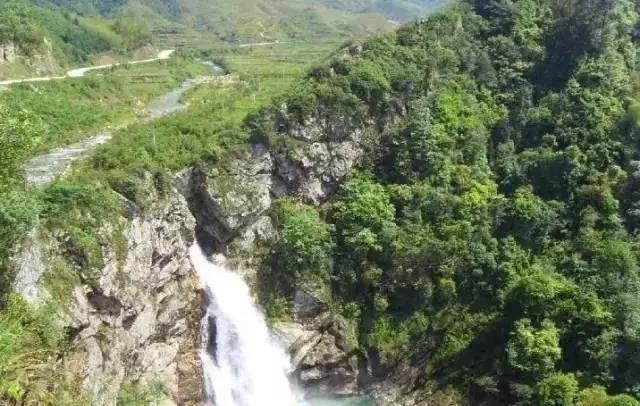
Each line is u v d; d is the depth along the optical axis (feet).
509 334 173.47
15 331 103.40
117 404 134.10
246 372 176.86
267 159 195.93
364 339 186.39
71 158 186.50
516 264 187.01
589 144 210.79
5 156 108.37
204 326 171.22
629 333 160.56
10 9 374.63
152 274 155.12
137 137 185.16
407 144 213.87
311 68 234.38
